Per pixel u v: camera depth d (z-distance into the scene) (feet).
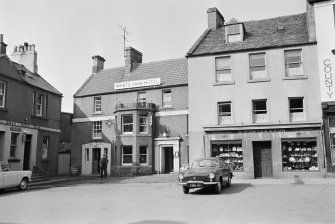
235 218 29.78
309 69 68.23
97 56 113.70
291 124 67.00
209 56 75.56
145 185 63.77
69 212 35.27
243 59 73.10
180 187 58.54
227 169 53.78
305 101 67.67
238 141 71.00
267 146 70.13
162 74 97.81
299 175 65.67
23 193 55.16
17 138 77.46
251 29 79.51
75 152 104.73
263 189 50.72
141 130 93.76
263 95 70.59
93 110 104.88
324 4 68.49
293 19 79.00
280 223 27.32
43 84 93.15
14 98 77.41
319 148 65.26
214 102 73.72
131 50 105.50
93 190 57.41
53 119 93.71
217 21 86.33
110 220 30.48
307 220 28.32
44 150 89.40
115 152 97.35
